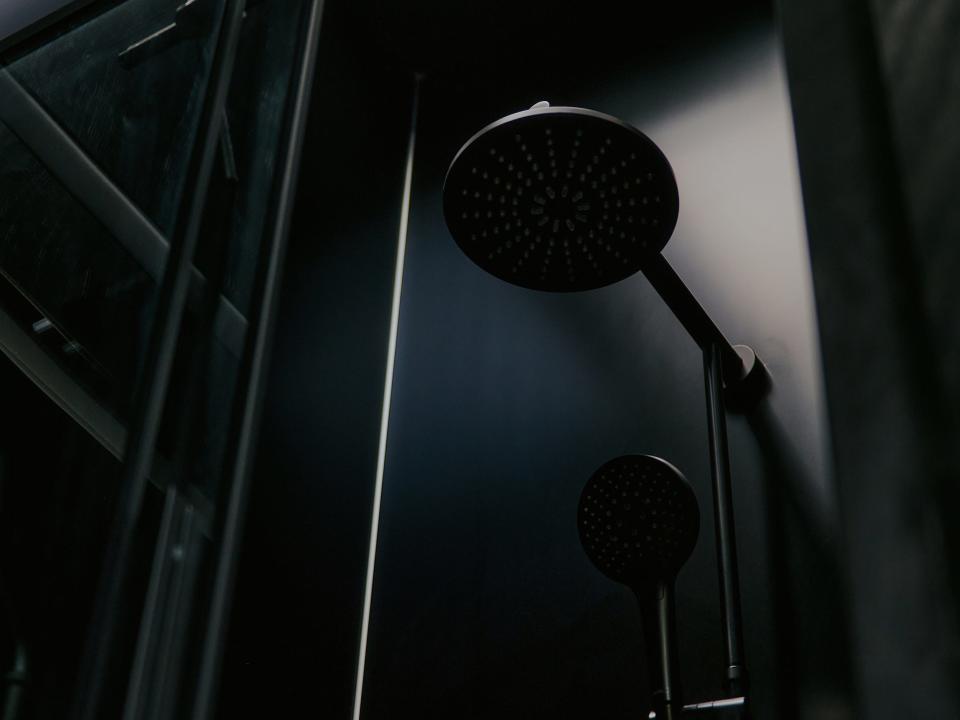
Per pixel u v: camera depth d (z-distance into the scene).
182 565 0.61
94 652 0.59
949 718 0.10
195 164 0.75
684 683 1.00
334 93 1.55
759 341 1.14
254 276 0.72
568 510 1.21
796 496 1.03
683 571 1.07
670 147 1.38
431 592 1.27
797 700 0.92
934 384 0.11
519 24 1.67
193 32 0.93
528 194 0.74
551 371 1.33
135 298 0.80
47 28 1.03
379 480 1.41
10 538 0.70
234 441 0.64
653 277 0.97
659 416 1.19
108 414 0.73
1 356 0.80
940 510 0.11
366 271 1.51
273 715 1.12
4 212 0.92
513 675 1.14
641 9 1.57
